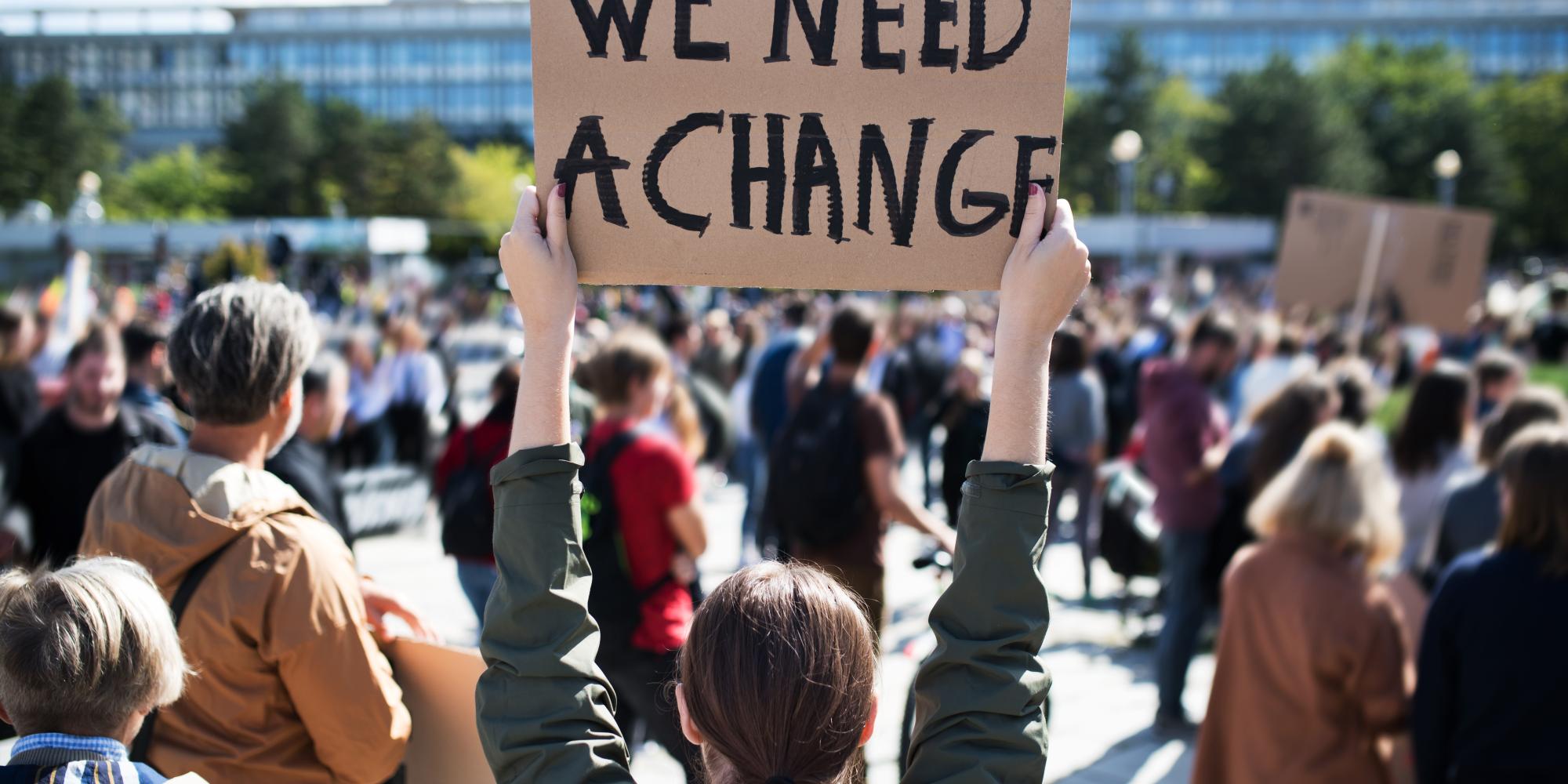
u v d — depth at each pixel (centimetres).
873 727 128
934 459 1273
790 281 150
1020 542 130
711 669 119
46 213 5962
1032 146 147
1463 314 959
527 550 133
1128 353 1159
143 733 182
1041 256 140
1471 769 255
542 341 140
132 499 188
